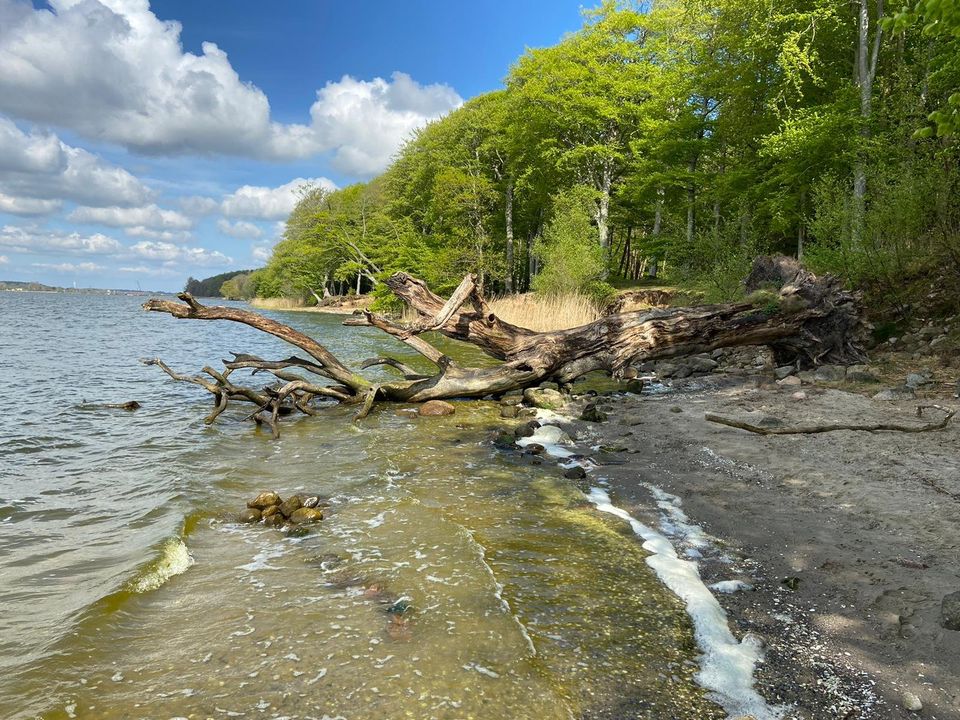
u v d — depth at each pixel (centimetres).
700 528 529
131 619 383
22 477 735
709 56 2561
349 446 865
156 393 1428
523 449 823
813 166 1841
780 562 456
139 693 308
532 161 3797
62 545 520
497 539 511
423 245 5103
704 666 332
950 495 544
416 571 450
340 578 442
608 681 319
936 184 1181
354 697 306
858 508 541
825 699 303
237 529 547
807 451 714
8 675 322
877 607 386
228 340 3322
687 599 404
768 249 2327
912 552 452
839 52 2100
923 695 303
